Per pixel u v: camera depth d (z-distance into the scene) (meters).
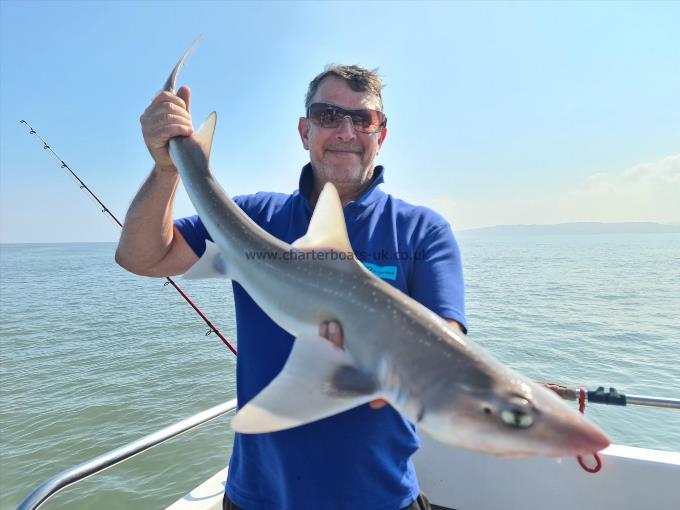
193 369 13.64
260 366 2.54
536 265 59.38
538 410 1.70
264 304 2.43
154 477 8.10
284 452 2.33
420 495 2.54
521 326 18.92
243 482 2.51
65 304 29.59
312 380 2.03
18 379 13.27
